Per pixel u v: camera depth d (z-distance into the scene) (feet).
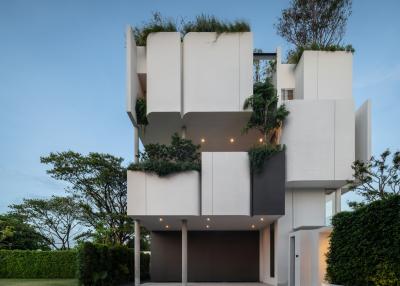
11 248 88.48
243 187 52.13
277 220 57.21
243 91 55.11
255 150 52.54
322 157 55.47
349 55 59.98
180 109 55.26
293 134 55.88
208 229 70.64
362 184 52.65
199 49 55.72
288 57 72.23
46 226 91.76
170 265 70.69
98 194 89.51
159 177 51.80
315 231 46.60
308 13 75.20
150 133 64.28
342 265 36.04
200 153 54.65
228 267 70.90
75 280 67.15
